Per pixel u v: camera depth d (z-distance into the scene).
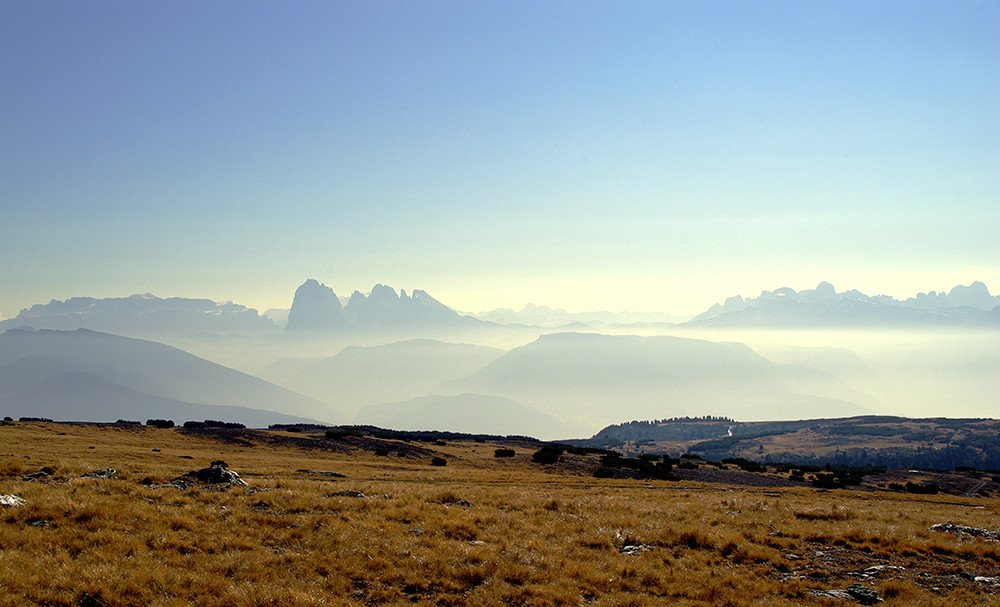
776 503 36.19
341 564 16.23
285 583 14.67
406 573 16.02
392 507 23.45
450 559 17.30
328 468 54.16
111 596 12.91
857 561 20.50
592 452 112.50
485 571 16.64
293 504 22.25
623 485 57.69
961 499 70.00
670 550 20.73
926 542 22.53
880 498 63.19
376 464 66.50
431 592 15.22
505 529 21.89
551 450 98.06
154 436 78.12
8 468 24.92
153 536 16.67
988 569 20.00
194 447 71.25
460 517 22.92
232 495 23.30
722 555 20.48
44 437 63.81
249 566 15.41
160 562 14.91
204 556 15.82
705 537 21.84
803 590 17.08
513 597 15.16
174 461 50.50
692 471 88.25
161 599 13.07
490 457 90.00
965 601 16.64
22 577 13.06
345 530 19.30
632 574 17.64
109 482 22.56
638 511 28.34
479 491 33.28
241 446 77.06
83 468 26.52
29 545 14.93
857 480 94.81
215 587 14.00
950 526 26.98
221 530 18.14
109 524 17.05
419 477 50.88
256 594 13.70
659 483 64.12
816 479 92.12
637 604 15.34
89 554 14.88
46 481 23.33
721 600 16.05
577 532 22.50
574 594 15.48
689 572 18.12
